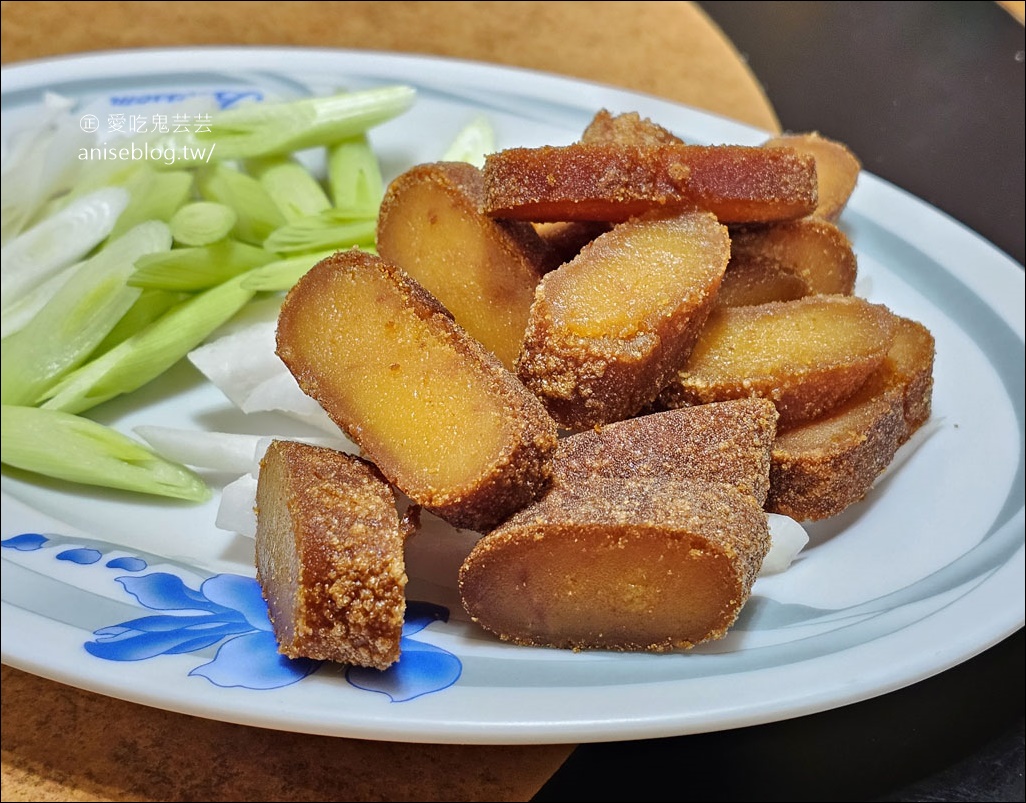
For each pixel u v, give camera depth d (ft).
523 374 0.92
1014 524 0.95
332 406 0.89
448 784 0.86
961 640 0.86
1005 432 1.03
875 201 1.20
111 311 1.10
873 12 1.48
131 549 0.95
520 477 0.85
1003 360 1.08
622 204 0.95
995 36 1.39
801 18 1.54
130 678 0.84
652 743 0.88
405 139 1.31
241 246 1.15
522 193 0.95
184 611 0.89
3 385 1.07
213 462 1.02
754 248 1.00
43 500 1.00
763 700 0.82
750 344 0.96
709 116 1.28
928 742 0.87
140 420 1.08
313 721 0.82
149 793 0.86
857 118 1.39
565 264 0.92
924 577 0.92
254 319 1.13
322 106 1.26
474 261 0.98
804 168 0.97
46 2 1.45
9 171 1.19
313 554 0.83
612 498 0.86
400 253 1.00
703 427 0.90
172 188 1.19
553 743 0.82
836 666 0.84
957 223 1.18
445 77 1.34
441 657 0.85
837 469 0.93
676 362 0.94
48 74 1.31
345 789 0.86
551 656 0.86
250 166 1.27
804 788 0.85
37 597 0.89
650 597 0.85
